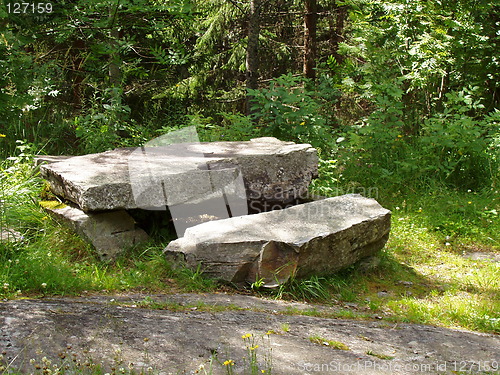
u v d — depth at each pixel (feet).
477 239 23.25
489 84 39.11
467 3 33.83
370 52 35.09
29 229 18.11
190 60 39.93
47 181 19.74
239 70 50.39
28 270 14.61
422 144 30.07
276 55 50.37
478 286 18.48
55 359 9.56
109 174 18.25
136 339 10.77
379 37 35.35
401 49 35.14
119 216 17.94
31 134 28.71
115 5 27.32
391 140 29.30
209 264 16.38
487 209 25.63
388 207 25.93
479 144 28.09
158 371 9.46
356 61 45.96
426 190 27.12
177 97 43.14
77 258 17.07
